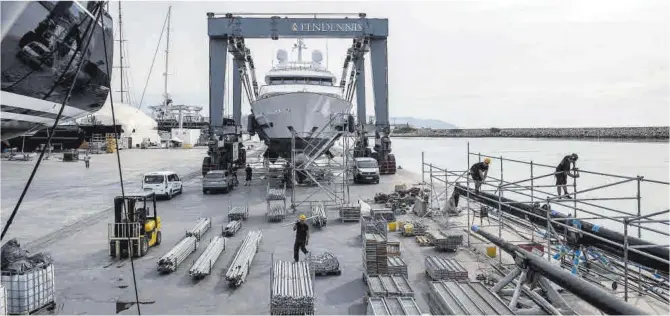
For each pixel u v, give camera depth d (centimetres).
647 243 859
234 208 1823
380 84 3111
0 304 712
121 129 7831
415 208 1884
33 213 1934
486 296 773
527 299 840
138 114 8931
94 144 7019
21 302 806
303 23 2798
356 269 1110
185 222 1702
